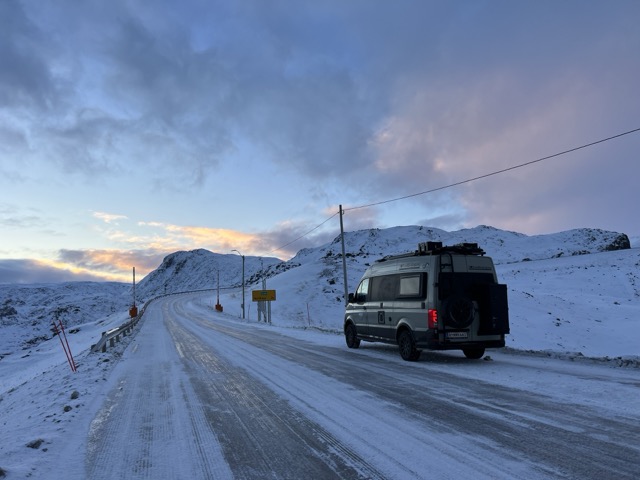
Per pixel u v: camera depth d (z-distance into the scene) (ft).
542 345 111.75
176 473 14.30
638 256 307.58
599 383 25.85
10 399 34.81
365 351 45.73
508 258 508.12
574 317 140.87
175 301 309.22
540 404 21.45
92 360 45.27
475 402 22.24
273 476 13.79
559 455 14.70
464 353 40.96
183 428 19.40
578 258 340.80
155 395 26.68
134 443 17.44
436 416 19.84
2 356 188.96
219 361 41.06
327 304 209.77
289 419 20.21
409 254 40.34
